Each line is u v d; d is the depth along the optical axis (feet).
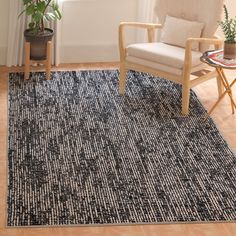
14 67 18.60
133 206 11.70
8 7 18.17
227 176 12.82
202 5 16.38
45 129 14.62
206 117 15.26
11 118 15.16
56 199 11.85
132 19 19.17
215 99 16.62
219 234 10.98
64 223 11.16
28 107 15.78
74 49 19.11
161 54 15.65
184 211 11.59
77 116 15.34
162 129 14.79
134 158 13.43
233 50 14.83
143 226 11.14
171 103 16.26
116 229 11.03
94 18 18.93
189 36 16.38
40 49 17.60
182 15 16.87
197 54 15.83
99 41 19.25
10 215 11.35
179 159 13.43
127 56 16.34
